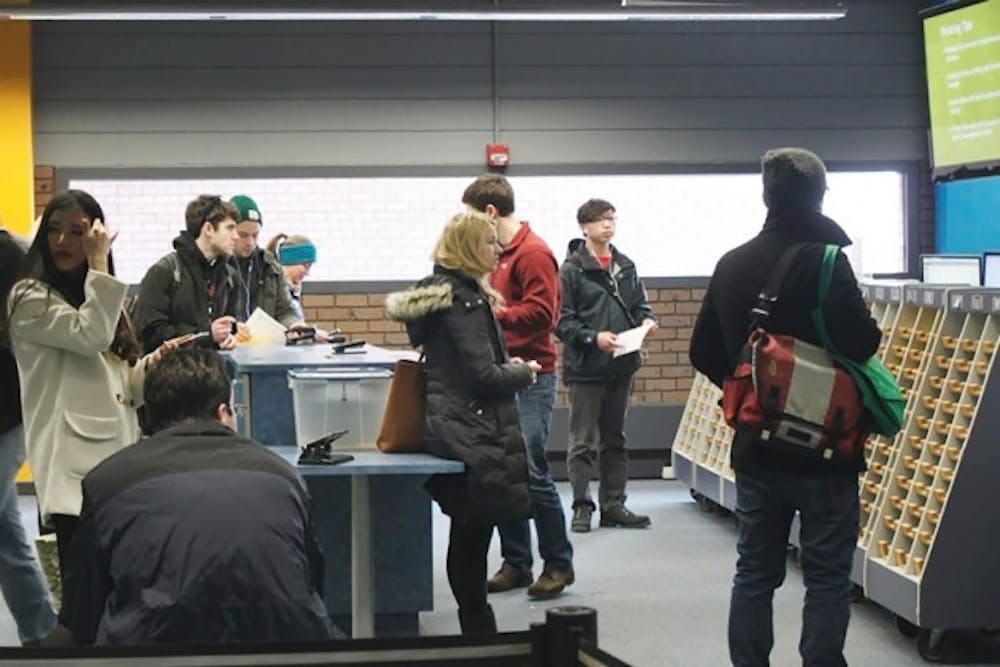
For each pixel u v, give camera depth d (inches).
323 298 416.5
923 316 253.0
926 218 434.0
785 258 170.6
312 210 417.1
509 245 255.6
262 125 412.8
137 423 192.7
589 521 336.8
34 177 406.9
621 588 274.4
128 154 409.7
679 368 427.5
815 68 428.1
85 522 126.0
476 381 193.6
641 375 426.6
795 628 241.1
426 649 79.4
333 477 230.5
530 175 419.5
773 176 175.3
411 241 419.5
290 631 121.4
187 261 248.4
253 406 226.2
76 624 126.1
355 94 414.9
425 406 199.5
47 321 177.9
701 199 428.8
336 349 251.9
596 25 420.2
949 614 219.0
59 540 182.4
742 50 425.7
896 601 227.8
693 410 371.6
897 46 430.3
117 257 413.1
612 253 335.3
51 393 181.6
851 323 167.6
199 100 411.2
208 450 130.0
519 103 418.9
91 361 182.5
